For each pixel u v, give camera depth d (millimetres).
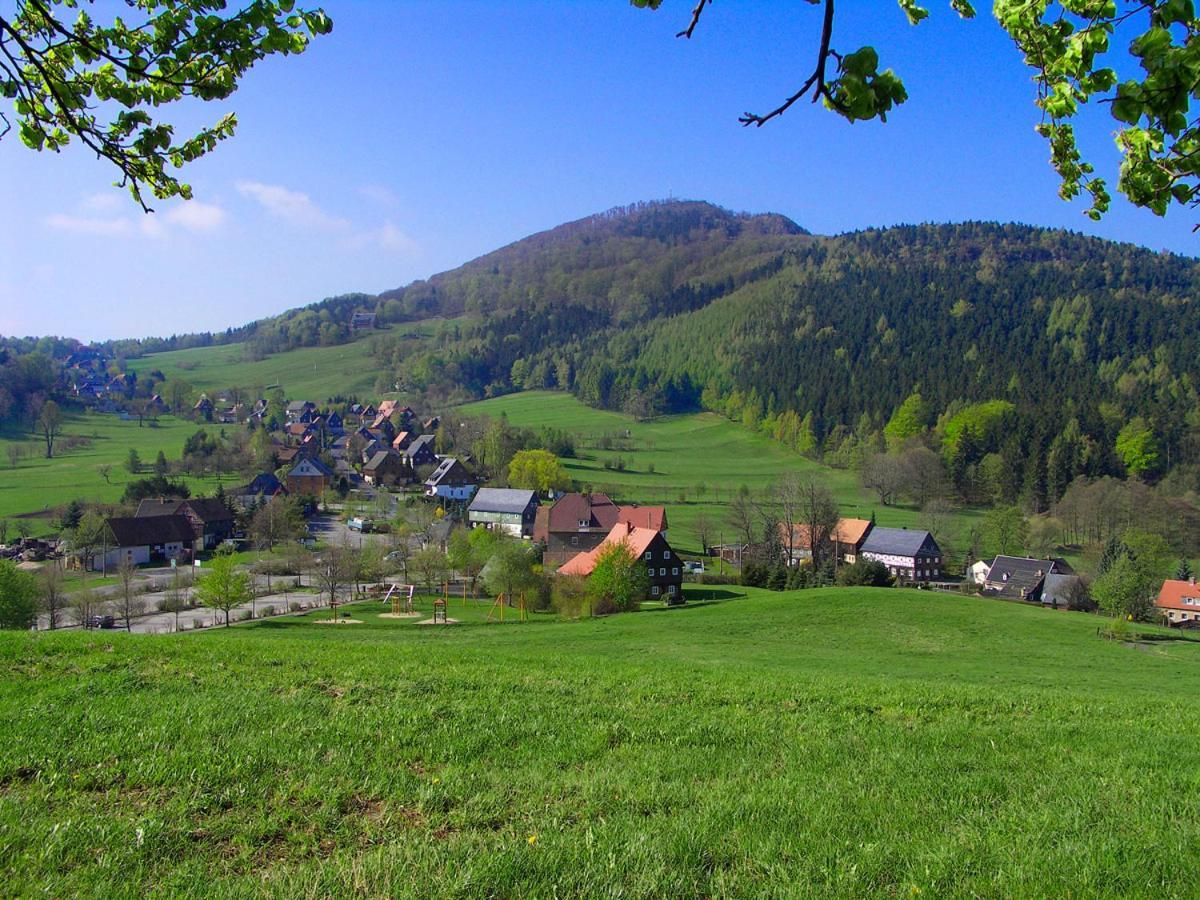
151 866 7160
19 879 6719
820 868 7148
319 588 68938
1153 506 93625
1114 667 42562
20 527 83500
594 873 6883
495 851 7254
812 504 84500
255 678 14789
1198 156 4332
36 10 6051
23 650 16469
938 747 11812
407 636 45688
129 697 12781
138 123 6652
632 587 57750
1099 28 4203
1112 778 10383
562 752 10844
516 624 51875
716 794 9188
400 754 10406
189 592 67062
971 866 7242
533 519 100000
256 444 127812
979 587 82625
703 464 149625
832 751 11320
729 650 39969
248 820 8188
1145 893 6754
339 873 6863
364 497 118250
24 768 9375
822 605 56250
